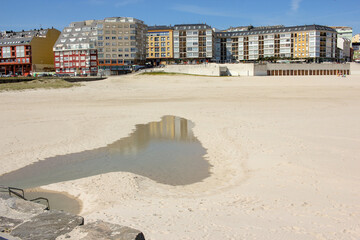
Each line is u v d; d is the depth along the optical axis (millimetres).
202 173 13664
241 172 13320
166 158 16250
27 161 15969
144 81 73812
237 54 145500
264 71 96375
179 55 131500
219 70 89875
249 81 71875
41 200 10898
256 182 11898
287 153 15586
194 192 11312
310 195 10234
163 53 130625
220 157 15922
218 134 20938
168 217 8805
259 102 37438
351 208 9070
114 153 17469
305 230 7766
